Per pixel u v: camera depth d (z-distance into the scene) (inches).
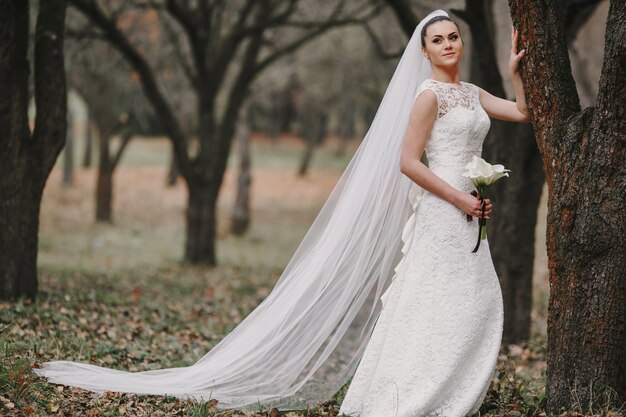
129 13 716.0
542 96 181.6
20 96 311.4
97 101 903.7
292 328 196.9
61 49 323.6
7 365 204.2
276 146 2201.0
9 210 311.4
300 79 1386.6
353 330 298.0
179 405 193.8
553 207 181.9
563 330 181.8
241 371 201.0
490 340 180.1
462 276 177.6
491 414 185.6
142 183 1443.2
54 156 323.9
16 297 314.2
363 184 192.2
